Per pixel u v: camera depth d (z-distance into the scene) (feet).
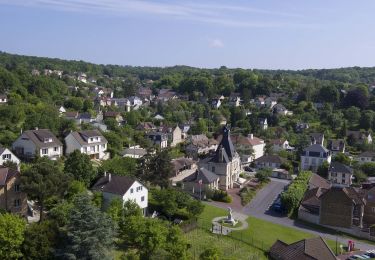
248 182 378.53
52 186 206.28
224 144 362.94
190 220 239.09
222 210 287.07
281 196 297.12
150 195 276.62
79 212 169.78
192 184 318.24
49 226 172.65
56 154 360.28
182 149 501.97
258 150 491.31
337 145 511.40
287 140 554.05
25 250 162.40
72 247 161.89
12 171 219.82
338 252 232.32
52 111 480.23
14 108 452.35
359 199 284.00
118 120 597.52
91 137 385.29
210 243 218.18
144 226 191.93
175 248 181.16
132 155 406.62
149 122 612.29
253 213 288.92
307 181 352.69
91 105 653.71
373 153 479.00
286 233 252.21
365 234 264.31
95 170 279.28
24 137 345.51
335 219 275.18
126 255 185.37
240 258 201.16
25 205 220.43
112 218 201.57
